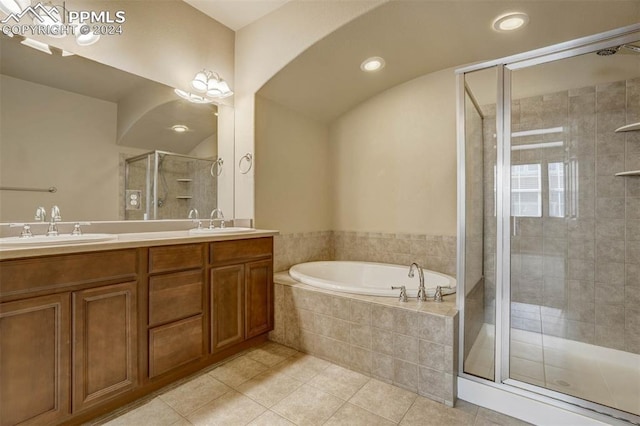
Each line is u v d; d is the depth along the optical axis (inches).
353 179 125.4
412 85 110.0
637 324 77.3
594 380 69.9
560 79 83.9
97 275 56.0
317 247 125.2
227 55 107.8
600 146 80.7
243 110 106.1
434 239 105.9
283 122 112.7
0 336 45.8
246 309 86.2
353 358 78.2
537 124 87.3
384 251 117.2
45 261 49.9
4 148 62.6
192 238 72.0
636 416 54.6
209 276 76.7
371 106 120.3
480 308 82.2
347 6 80.7
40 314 49.6
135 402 64.3
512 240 91.5
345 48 90.1
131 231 82.4
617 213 79.4
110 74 78.5
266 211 105.8
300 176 119.0
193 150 97.1
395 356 71.5
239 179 106.7
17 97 64.4
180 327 69.9
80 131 73.4
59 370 51.5
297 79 102.3
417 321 68.5
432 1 72.1
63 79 70.7
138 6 84.0
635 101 76.9
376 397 66.9
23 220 64.4
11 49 63.7
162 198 89.5
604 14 71.6
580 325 83.4
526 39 83.7
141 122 84.8
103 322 57.0
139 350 62.5
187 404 64.1
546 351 84.5
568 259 85.0
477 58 94.8
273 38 98.3
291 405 64.1
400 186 113.3
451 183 102.7
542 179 87.5
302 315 88.4
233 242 82.8
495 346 66.8
